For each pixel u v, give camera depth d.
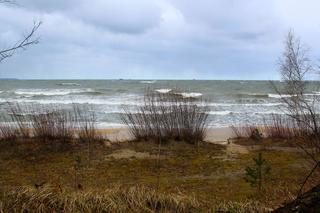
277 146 13.00
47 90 52.66
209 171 9.76
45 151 11.55
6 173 9.39
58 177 9.04
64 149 11.80
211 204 6.01
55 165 10.23
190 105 13.80
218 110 29.09
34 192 5.62
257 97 41.94
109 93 45.69
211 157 11.34
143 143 12.78
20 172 9.52
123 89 54.62
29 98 38.88
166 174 9.50
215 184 8.44
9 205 5.29
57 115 15.33
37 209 5.26
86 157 11.05
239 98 38.34
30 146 11.89
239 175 9.26
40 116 13.70
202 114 13.97
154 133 13.18
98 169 9.88
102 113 25.97
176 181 8.79
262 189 7.70
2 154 11.19
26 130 13.22
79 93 45.22
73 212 5.24
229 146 13.12
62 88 60.22
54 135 12.61
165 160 10.92
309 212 3.22
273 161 10.73
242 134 16.80
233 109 29.75
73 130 13.38
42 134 12.60
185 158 11.19
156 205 5.64
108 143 12.73
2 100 35.75
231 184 8.38
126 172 9.63
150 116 13.40
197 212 5.54
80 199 5.48
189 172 9.69
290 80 9.05
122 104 30.03
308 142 10.23
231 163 10.59
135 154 11.52
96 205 5.41
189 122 13.28
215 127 20.33
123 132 17.84
